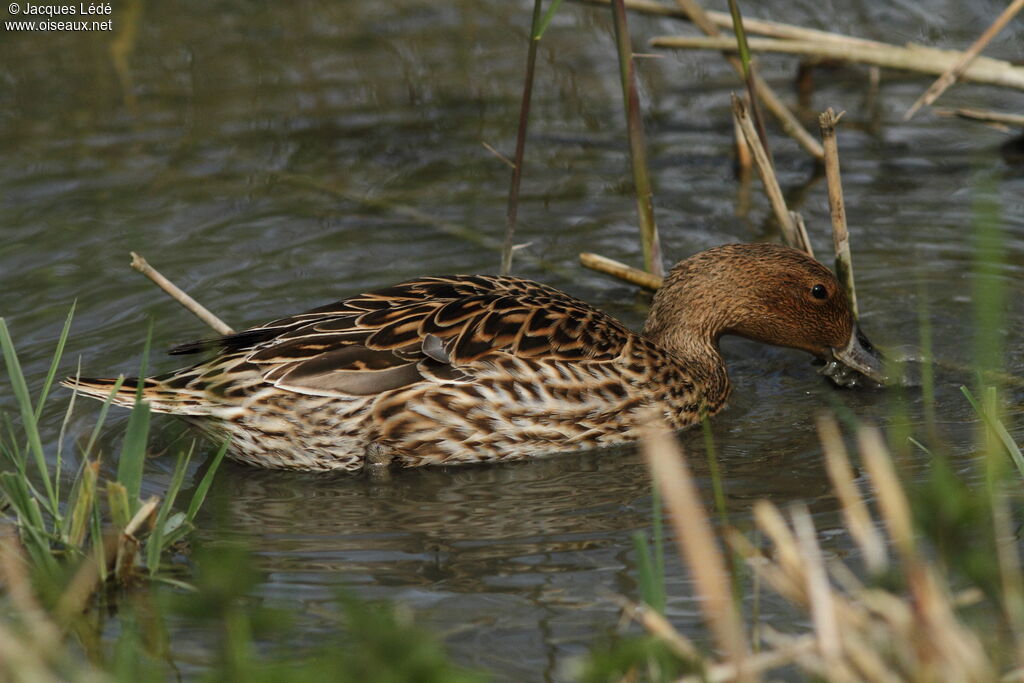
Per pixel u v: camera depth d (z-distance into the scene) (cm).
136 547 839
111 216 1502
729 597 804
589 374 1093
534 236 1470
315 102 1803
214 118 1755
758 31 1571
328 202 1552
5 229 1462
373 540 920
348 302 1084
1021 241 1397
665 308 1248
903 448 1038
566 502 987
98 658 759
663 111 1792
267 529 941
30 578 815
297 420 1021
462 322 1062
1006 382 1152
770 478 1002
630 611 794
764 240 1448
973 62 1495
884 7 1945
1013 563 770
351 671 603
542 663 747
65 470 1016
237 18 2044
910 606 632
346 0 2106
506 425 1067
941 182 1566
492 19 2038
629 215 1520
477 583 848
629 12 2017
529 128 1744
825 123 1203
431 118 1764
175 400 1001
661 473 651
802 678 715
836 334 1233
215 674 644
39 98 1798
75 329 1259
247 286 1348
